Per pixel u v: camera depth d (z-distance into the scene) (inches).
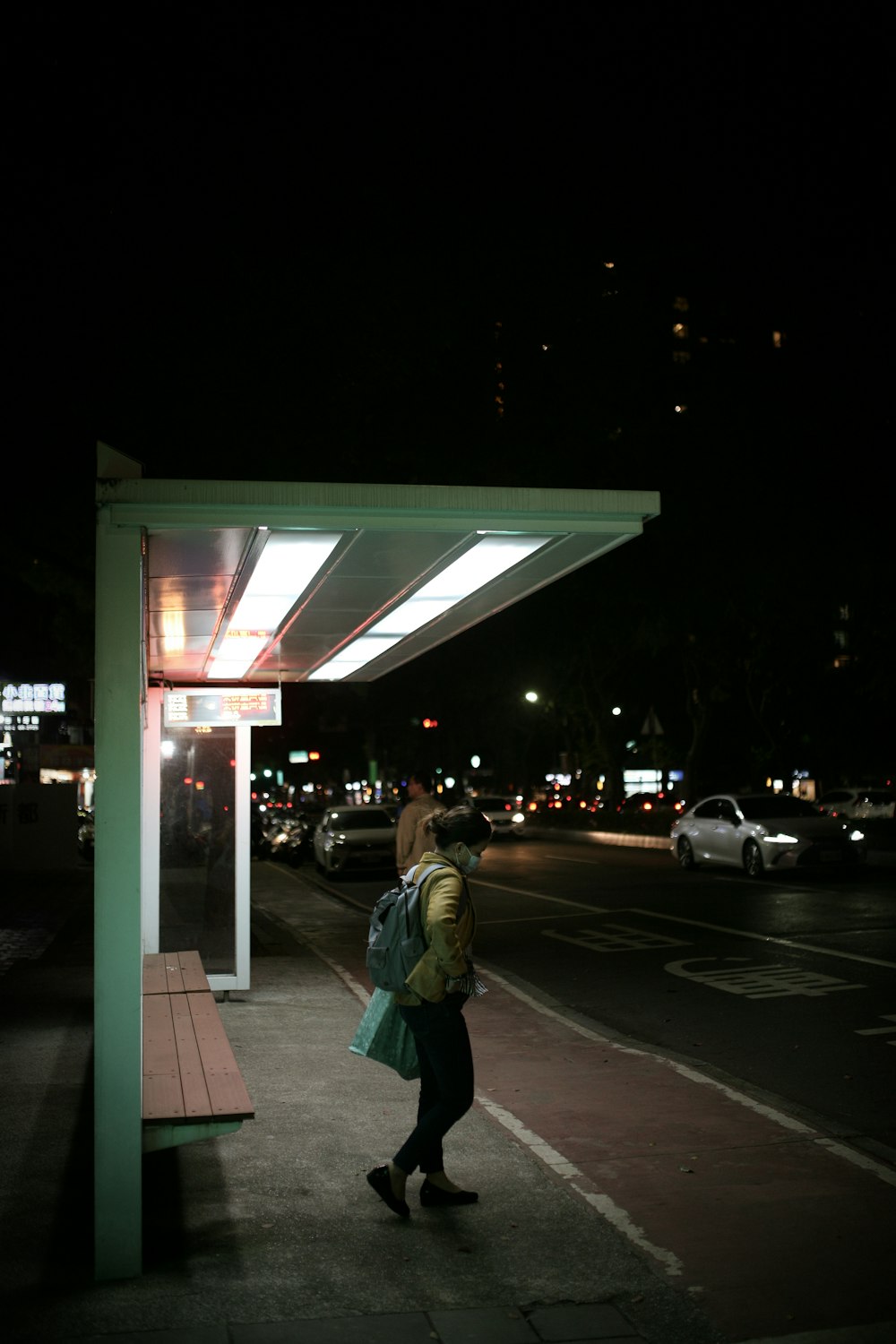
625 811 1737.2
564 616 1259.8
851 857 876.6
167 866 424.5
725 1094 293.7
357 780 3757.4
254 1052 333.4
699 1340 159.5
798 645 1574.8
